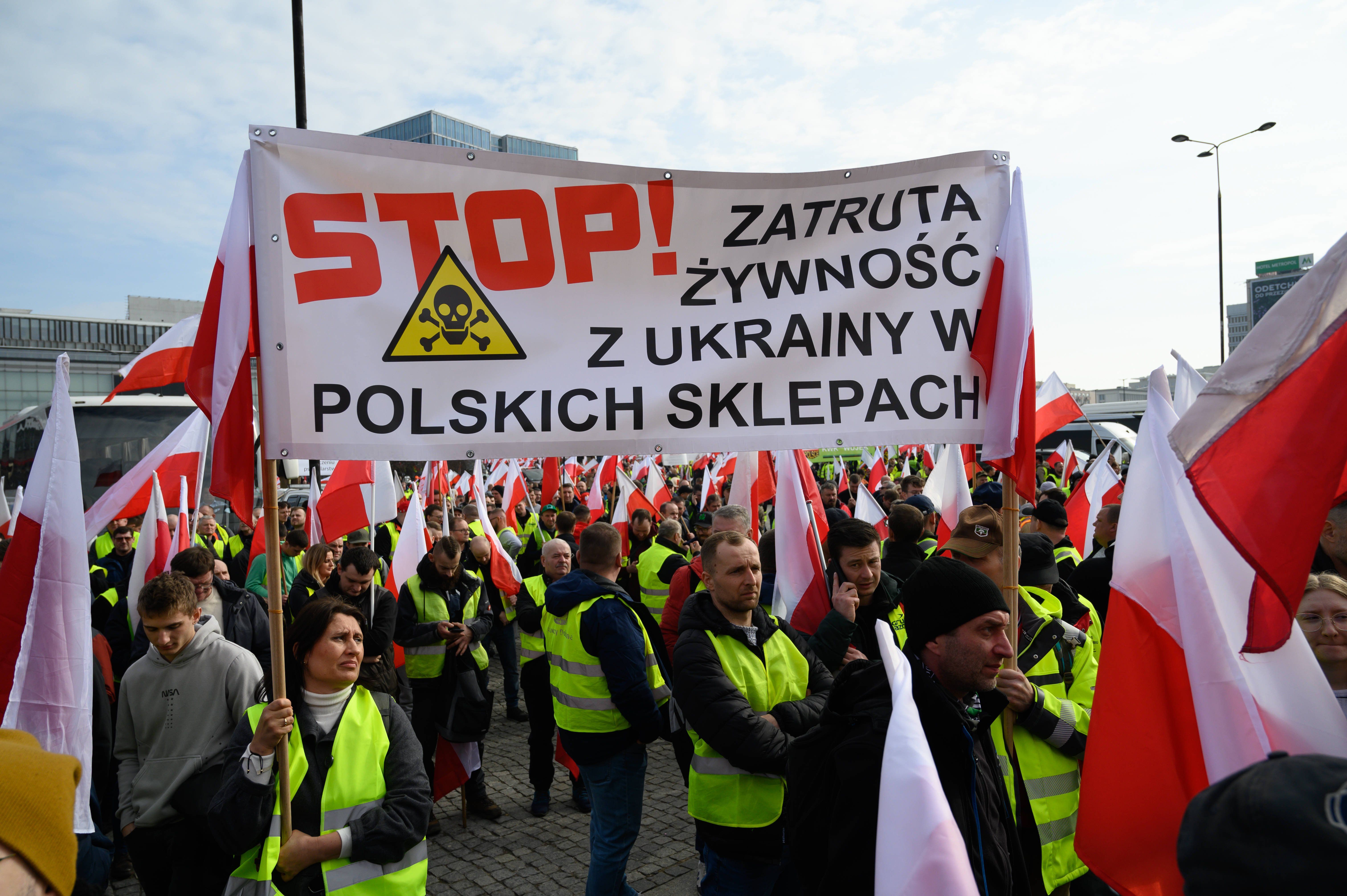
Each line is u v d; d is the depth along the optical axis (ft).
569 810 19.30
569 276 9.42
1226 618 7.04
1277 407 6.57
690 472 74.69
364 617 10.27
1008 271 9.53
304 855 8.32
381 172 9.02
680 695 10.14
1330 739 6.66
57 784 3.79
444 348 9.12
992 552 11.24
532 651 18.86
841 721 6.74
